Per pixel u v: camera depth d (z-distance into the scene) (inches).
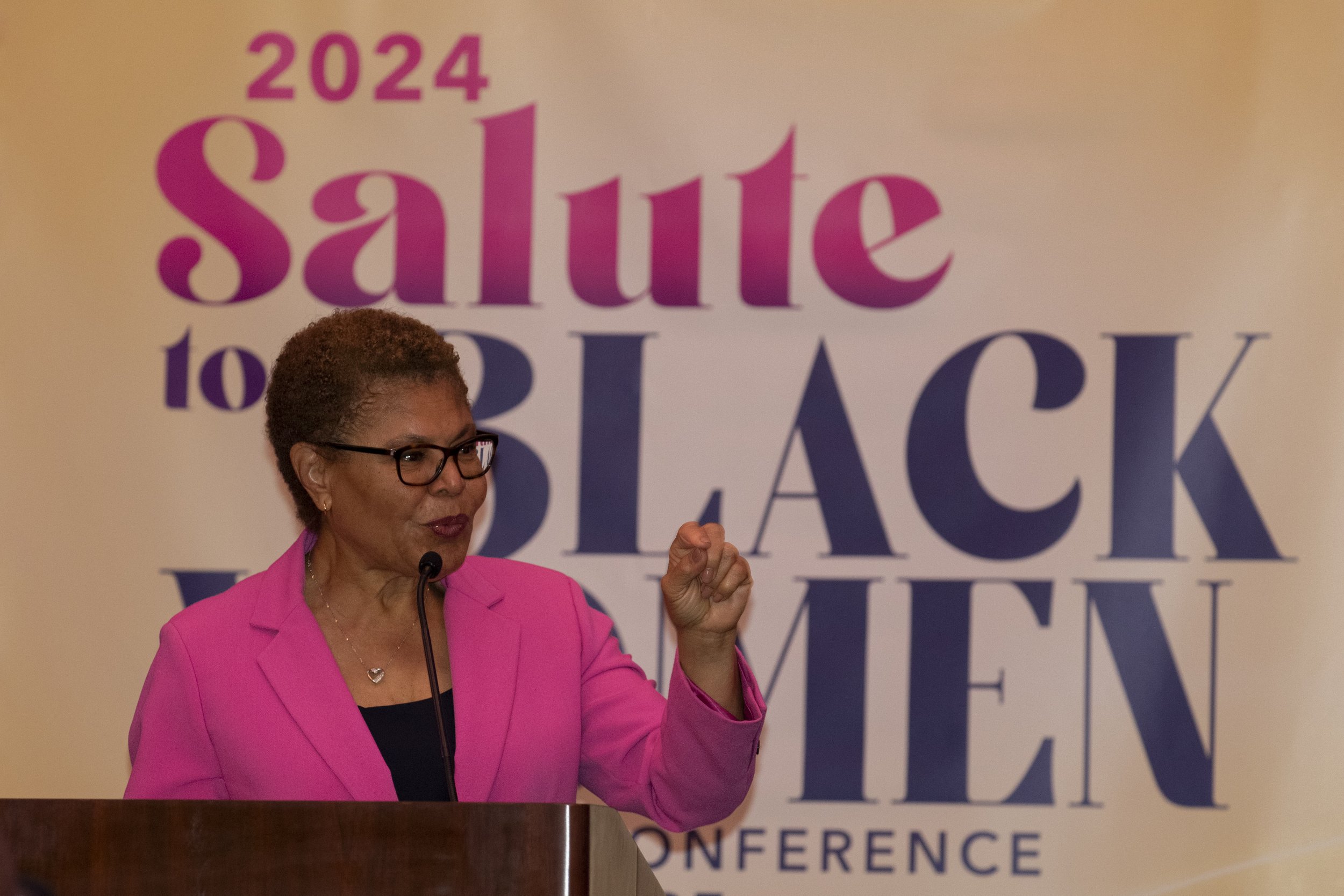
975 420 415.8
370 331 243.3
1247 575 405.1
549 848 158.2
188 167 433.4
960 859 405.1
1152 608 406.6
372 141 433.4
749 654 414.0
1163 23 421.1
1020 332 417.4
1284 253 412.5
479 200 431.2
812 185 425.4
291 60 435.8
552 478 422.6
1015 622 409.7
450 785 217.2
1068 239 418.3
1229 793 400.2
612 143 430.3
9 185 431.8
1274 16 418.6
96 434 425.4
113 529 422.9
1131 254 416.5
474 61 434.0
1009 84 423.2
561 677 252.5
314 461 246.4
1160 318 414.0
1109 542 409.4
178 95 435.2
